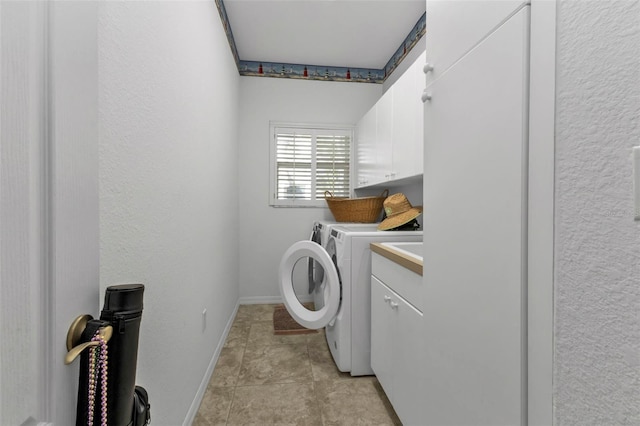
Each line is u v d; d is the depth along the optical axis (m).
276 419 1.50
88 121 0.45
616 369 0.47
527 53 0.63
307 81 3.34
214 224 1.99
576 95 0.53
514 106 0.65
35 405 0.36
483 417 0.77
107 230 0.77
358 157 3.24
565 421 0.56
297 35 2.71
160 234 1.10
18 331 0.34
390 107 2.24
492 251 0.73
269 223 3.33
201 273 1.66
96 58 0.47
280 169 3.34
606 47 0.48
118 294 0.48
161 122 1.11
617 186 0.47
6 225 0.32
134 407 0.56
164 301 1.13
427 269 1.06
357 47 2.94
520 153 0.64
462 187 0.85
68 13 0.40
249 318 2.87
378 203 2.82
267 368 1.98
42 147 0.37
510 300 0.67
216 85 2.03
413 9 2.34
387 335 1.52
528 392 0.63
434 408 1.02
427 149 1.06
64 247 0.40
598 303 0.50
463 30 0.86
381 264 1.63
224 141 2.34
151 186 1.02
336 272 1.94
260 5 2.29
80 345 0.40
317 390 1.74
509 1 0.67
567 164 0.55
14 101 0.33
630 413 0.46
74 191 0.42
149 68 1.00
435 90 1.00
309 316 2.09
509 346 0.68
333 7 2.31
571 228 0.55
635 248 0.45
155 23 1.05
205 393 1.71
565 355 0.56
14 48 0.33
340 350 1.90
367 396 1.68
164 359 1.13
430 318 1.04
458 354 0.88
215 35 1.98
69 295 0.41
